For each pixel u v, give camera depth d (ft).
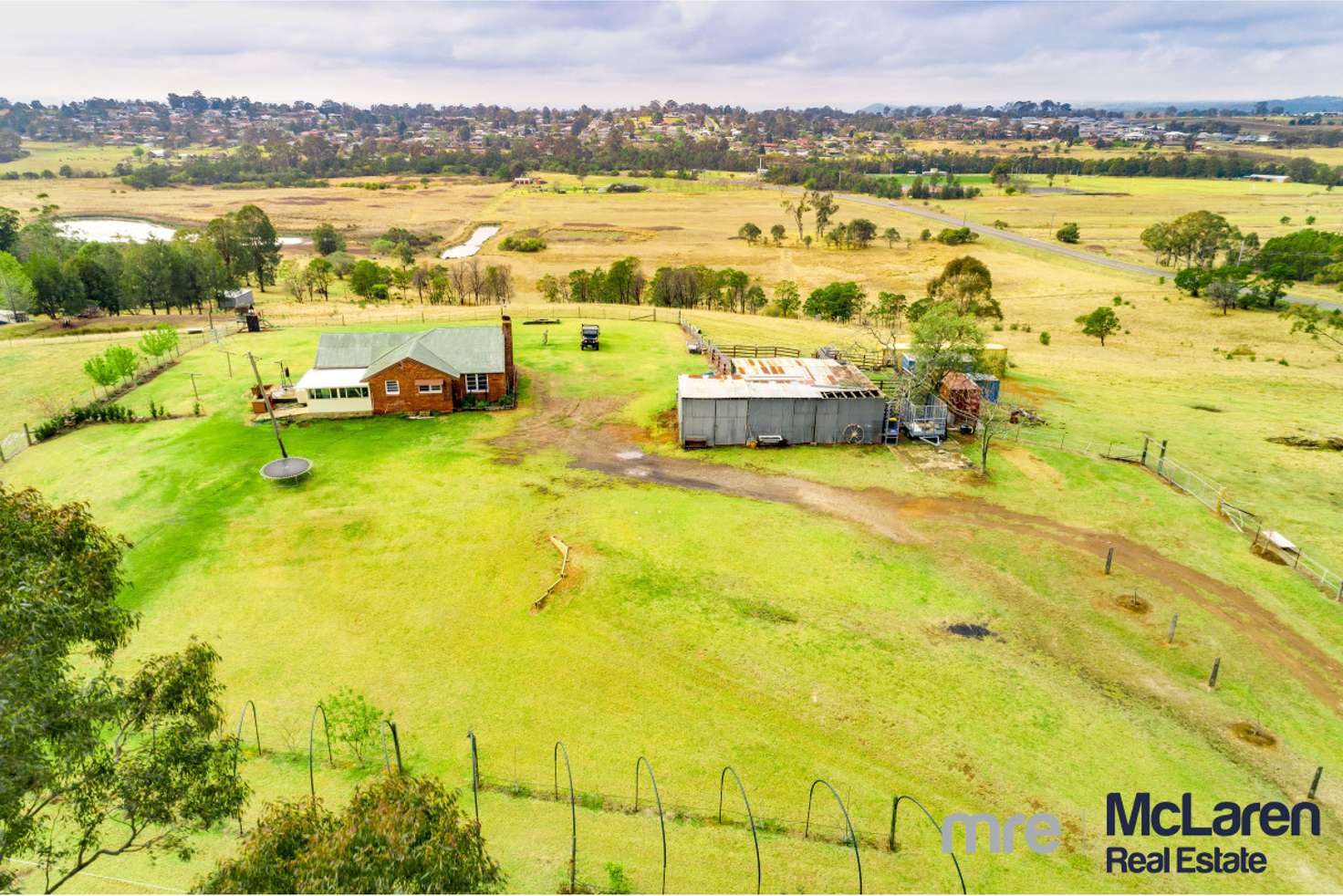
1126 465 148.05
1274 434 167.53
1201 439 164.04
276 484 135.44
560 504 129.39
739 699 84.48
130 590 104.17
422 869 36.96
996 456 151.33
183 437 155.02
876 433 157.17
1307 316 274.16
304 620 98.99
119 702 44.91
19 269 294.46
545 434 160.25
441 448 152.25
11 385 193.16
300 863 36.09
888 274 458.09
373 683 87.25
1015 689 86.22
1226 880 63.10
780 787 72.54
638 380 195.31
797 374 165.99
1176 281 367.66
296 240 601.62
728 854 64.34
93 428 160.97
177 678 48.32
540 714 82.33
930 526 123.65
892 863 63.93
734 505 129.59
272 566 110.93
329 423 164.55
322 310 315.37
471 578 107.96
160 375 195.52
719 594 103.50
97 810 45.42
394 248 531.50
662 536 118.62
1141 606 102.32
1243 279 337.93
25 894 54.44
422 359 167.43
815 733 79.56
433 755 76.28
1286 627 98.73
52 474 138.72
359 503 129.18
